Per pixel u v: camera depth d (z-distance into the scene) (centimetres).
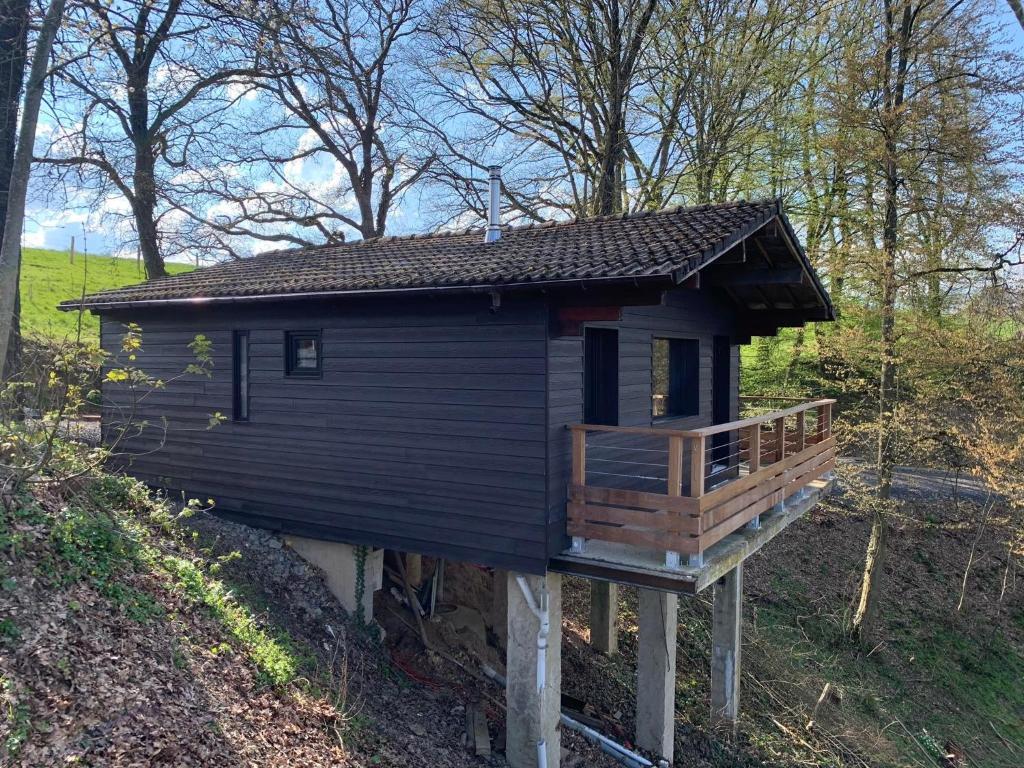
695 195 2056
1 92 1303
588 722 991
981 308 1427
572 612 1313
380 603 1026
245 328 963
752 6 1892
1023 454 1394
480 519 769
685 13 1800
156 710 504
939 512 1831
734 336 1226
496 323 750
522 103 2127
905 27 1380
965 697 1399
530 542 733
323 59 1795
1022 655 1542
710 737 1048
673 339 1034
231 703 570
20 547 570
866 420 1819
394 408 832
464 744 788
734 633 1059
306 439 911
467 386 773
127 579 634
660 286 640
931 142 1343
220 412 991
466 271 753
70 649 509
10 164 1316
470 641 1039
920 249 1366
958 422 1491
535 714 751
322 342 891
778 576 1623
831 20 1947
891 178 1384
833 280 1631
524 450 735
